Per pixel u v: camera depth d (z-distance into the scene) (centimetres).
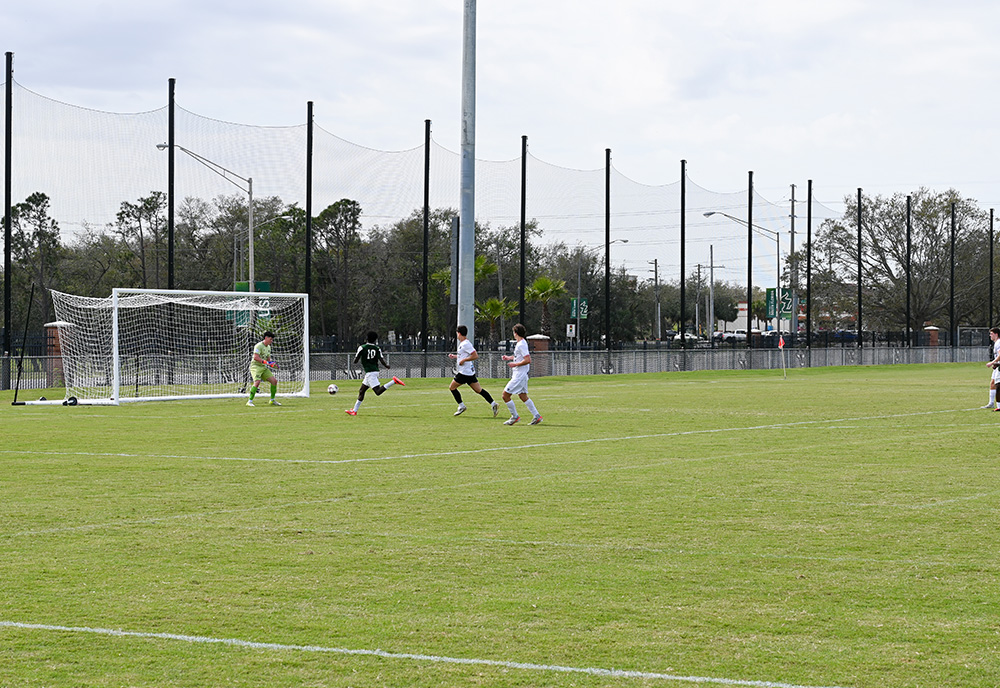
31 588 891
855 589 888
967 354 8088
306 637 757
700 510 1251
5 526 1155
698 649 730
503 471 1584
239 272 7844
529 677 675
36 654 721
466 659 709
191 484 1459
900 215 8769
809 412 2733
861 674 681
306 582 910
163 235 7575
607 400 3253
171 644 742
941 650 729
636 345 6975
